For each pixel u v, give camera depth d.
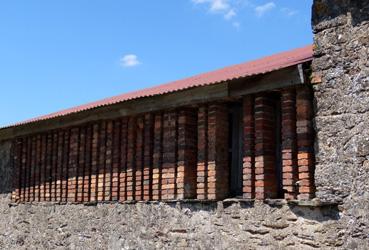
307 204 7.18
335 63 7.23
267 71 7.60
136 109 9.84
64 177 11.74
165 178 9.30
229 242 8.12
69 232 11.37
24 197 13.05
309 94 7.46
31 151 13.02
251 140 8.06
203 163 8.70
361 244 6.68
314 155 7.36
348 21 7.17
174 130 9.24
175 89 8.90
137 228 9.71
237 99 8.43
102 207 10.57
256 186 7.90
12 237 13.28
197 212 8.70
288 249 7.36
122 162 10.23
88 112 10.89
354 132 6.93
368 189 6.70
